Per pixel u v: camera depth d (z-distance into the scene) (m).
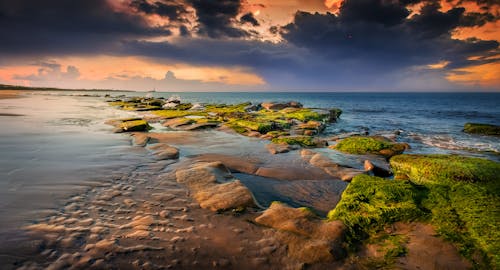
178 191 7.12
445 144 18.81
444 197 5.88
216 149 13.39
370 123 31.92
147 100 55.12
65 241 4.57
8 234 4.68
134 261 4.17
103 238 4.73
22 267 3.87
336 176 9.46
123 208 6.03
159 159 10.33
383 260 4.41
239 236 5.03
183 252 4.47
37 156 10.13
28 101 49.28
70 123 20.38
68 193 6.71
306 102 92.31
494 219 4.84
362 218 5.43
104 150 11.54
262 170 9.95
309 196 7.75
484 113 48.84
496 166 7.61
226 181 7.91
